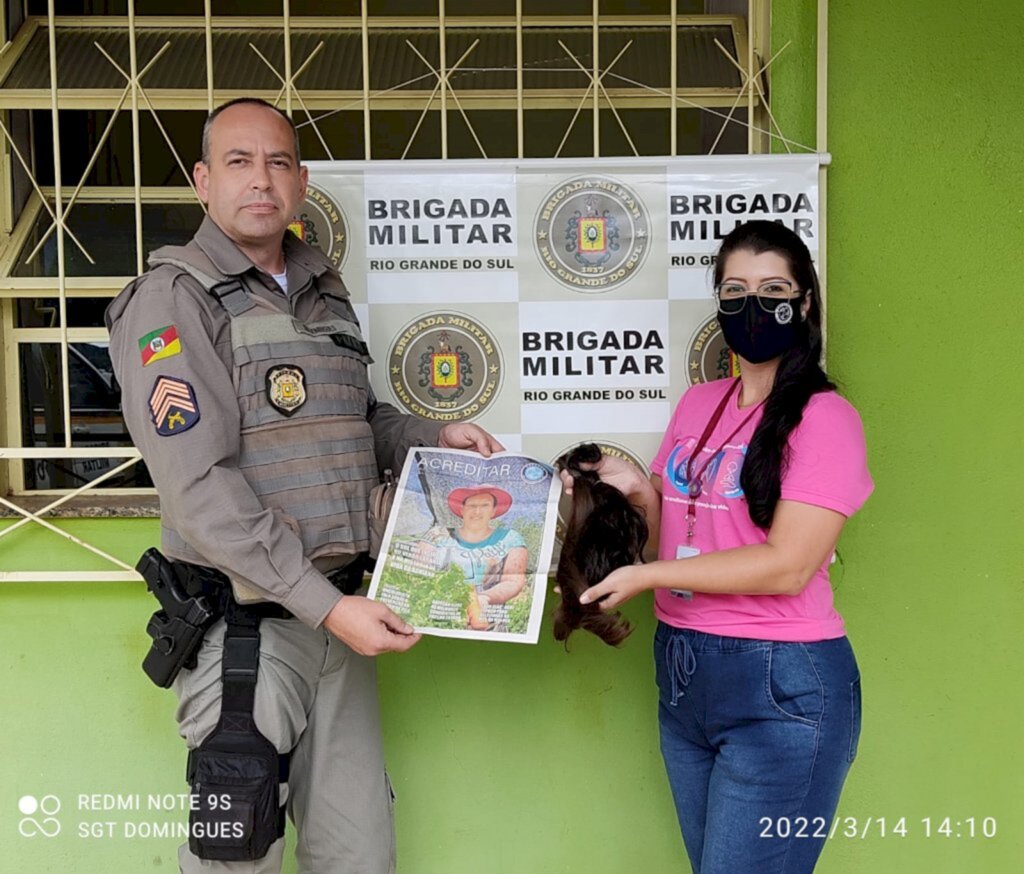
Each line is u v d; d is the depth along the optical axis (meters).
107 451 1.89
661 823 2.05
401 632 1.43
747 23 2.11
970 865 2.07
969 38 1.98
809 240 1.90
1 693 1.99
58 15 2.18
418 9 2.68
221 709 1.48
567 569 1.51
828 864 2.07
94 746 2.01
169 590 1.51
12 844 2.02
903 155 1.99
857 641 2.04
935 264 2.00
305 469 1.48
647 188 1.91
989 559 2.04
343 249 1.91
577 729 2.04
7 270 1.98
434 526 1.53
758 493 1.40
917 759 2.05
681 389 1.93
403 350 1.92
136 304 1.44
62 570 1.96
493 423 1.94
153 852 2.02
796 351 1.46
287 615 1.53
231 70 2.09
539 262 1.92
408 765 2.04
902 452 2.02
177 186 2.18
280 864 1.58
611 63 2.10
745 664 1.44
